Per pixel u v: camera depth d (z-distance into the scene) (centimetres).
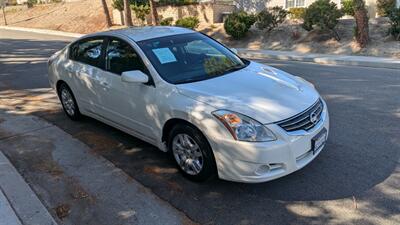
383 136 527
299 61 1308
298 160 385
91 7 3378
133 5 2628
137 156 497
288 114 379
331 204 375
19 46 1856
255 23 1898
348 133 541
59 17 3438
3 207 383
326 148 493
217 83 432
